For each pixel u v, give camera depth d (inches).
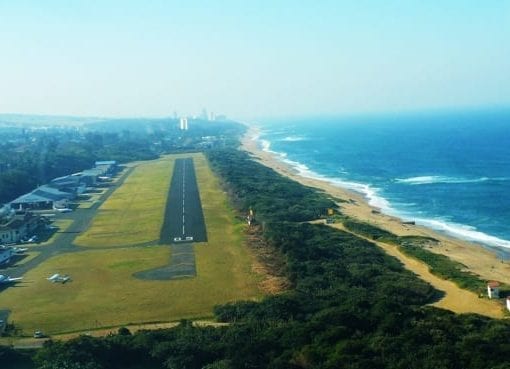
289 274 3282.5
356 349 1934.1
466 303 2864.2
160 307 2925.7
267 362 1994.3
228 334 2255.2
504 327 2178.9
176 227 4842.5
